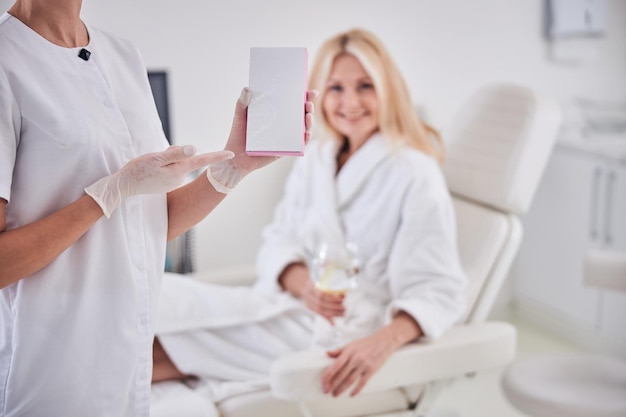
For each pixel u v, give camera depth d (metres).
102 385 1.09
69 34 1.08
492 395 2.21
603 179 2.36
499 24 2.49
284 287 1.87
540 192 2.61
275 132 1.06
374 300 1.72
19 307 1.03
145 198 1.15
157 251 1.17
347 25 2.31
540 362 1.66
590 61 2.60
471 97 1.92
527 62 2.55
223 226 2.42
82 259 1.06
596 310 2.44
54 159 1.02
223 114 2.24
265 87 1.07
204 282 1.98
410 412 1.62
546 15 2.54
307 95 1.11
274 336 1.70
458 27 2.45
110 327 1.09
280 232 2.00
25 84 1.00
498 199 1.75
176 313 1.66
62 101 1.03
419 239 1.64
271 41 2.24
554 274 2.59
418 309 1.51
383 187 1.75
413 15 2.40
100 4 2.07
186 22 2.15
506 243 1.73
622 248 2.32
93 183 1.04
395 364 1.44
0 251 0.94
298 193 1.96
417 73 2.44
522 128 1.73
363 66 1.78
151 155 1.00
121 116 1.10
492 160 1.78
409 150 1.76
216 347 1.65
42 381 1.05
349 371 1.39
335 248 1.58
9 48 1.01
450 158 1.90
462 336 1.52
